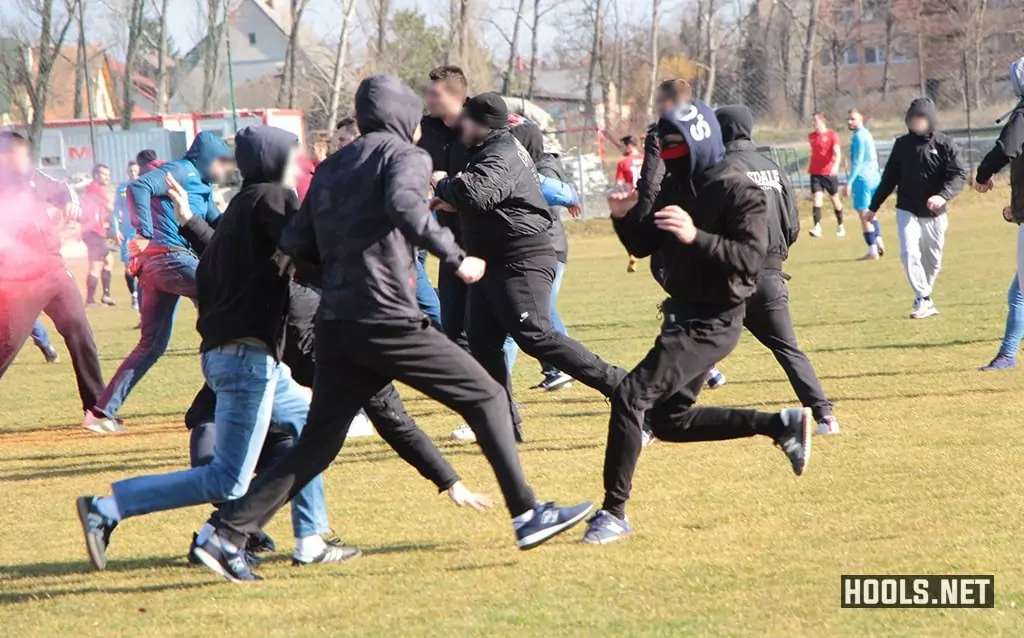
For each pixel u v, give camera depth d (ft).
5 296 46.01
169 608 25.89
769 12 278.87
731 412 30.58
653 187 33.35
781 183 39.91
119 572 29.32
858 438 40.65
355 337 26.20
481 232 39.83
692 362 29.30
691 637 22.53
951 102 215.10
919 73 238.07
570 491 35.68
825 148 138.10
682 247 28.76
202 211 46.68
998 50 231.91
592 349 66.95
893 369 54.90
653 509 32.91
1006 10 231.50
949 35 232.32
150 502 27.35
